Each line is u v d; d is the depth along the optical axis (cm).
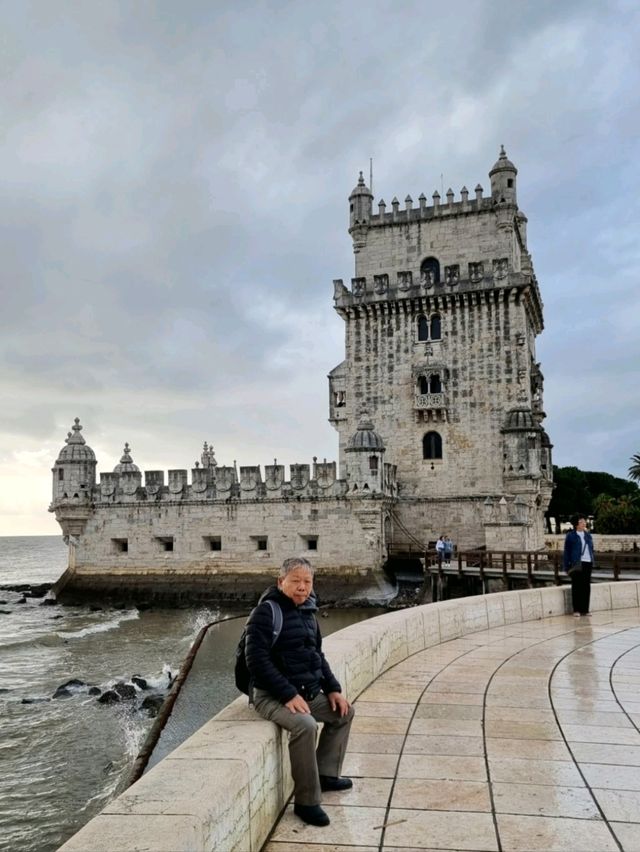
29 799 2070
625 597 2291
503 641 1703
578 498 9688
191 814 556
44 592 7519
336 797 819
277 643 797
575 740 998
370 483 5247
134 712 2844
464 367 5694
